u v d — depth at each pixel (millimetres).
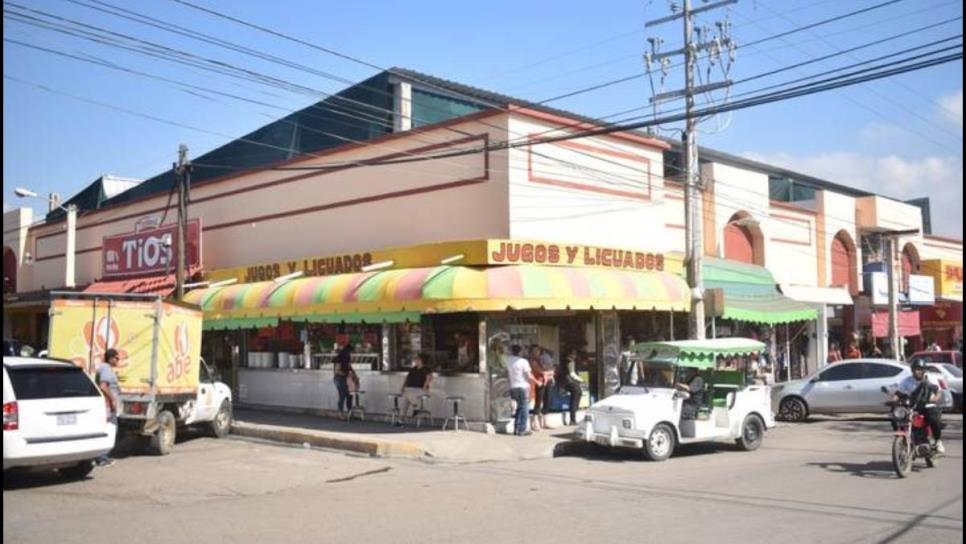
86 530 8867
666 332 22109
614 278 18609
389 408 19469
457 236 19562
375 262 19797
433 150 20250
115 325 15078
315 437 16750
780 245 30156
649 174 22406
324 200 23141
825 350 31109
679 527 8969
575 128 19547
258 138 31016
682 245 25844
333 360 21031
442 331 18891
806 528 8898
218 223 26922
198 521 9336
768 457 15070
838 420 22234
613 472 13414
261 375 23297
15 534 8680
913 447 12992
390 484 12125
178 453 15391
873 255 36031
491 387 17688
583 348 20203
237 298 22109
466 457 14914
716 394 16094
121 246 29781
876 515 9602
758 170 37219
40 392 11305
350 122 27766
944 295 40219
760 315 23297
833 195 33438
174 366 15812
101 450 11812
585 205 20344
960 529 8836
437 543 8234
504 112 18625
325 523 9227
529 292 16719
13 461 10844
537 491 11445
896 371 20844
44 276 36594
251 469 13273
